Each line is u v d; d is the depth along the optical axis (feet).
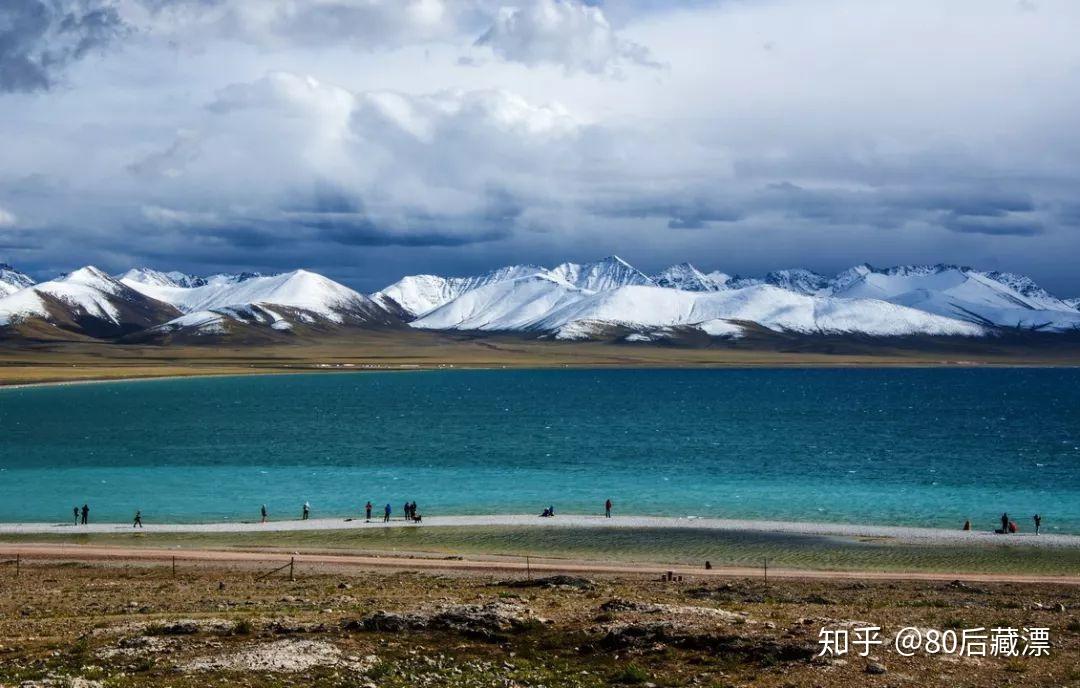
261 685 92.73
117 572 196.24
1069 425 602.03
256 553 224.53
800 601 158.30
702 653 103.65
